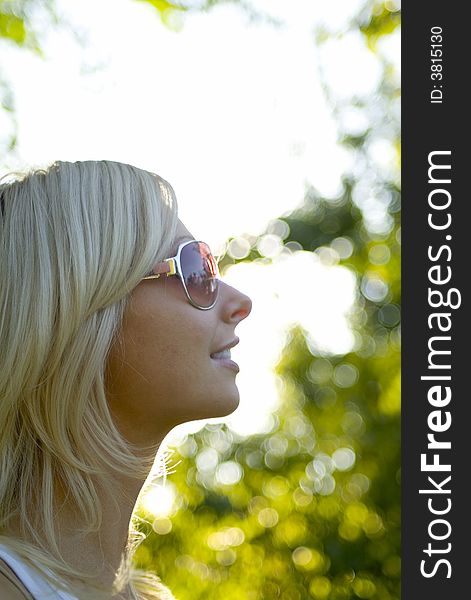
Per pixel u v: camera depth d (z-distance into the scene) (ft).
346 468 23.53
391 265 24.36
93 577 5.94
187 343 6.15
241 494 21.79
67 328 5.89
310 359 24.67
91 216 6.09
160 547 18.90
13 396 5.91
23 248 6.07
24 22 15.24
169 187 6.55
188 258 6.25
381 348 24.75
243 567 20.58
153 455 6.32
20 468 6.05
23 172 6.56
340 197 24.04
